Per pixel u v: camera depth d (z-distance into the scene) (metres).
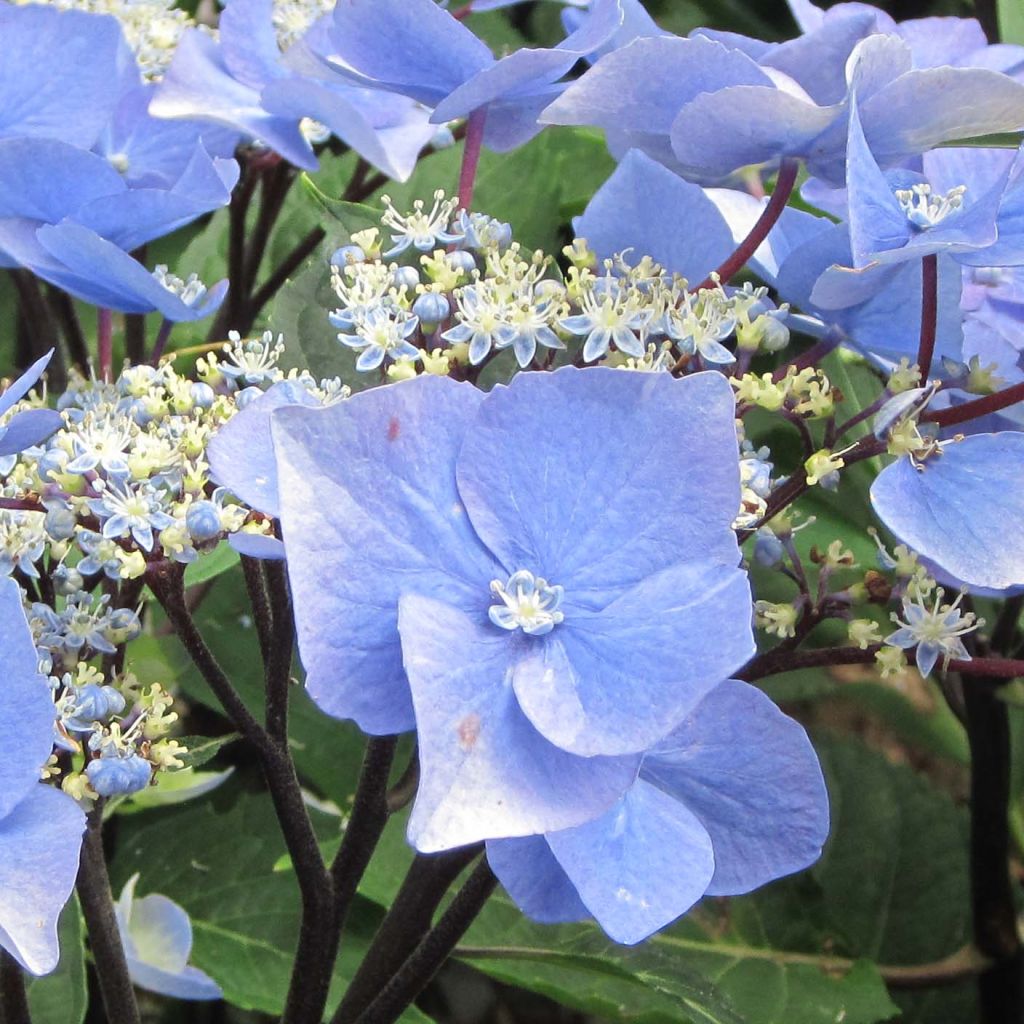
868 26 0.29
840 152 0.28
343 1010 0.30
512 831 0.23
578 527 0.25
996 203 0.26
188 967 0.37
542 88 0.31
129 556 0.26
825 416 0.28
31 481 0.28
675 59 0.28
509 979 0.35
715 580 0.24
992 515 0.27
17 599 0.24
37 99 0.32
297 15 0.38
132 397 0.29
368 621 0.24
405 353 0.28
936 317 0.28
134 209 0.31
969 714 0.38
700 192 0.30
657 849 0.25
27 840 0.24
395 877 0.37
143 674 0.39
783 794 0.26
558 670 0.24
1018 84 0.26
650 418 0.25
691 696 0.23
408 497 0.25
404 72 0.30
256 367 0.29
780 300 0.32
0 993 0.29
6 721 0.24
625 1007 0.37
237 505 0.27
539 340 0.28
